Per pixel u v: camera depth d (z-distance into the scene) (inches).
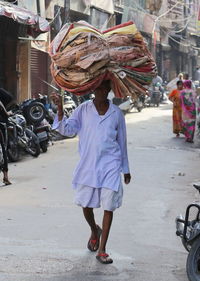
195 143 617.0
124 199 325.7
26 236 246.8
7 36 701.3
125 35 205.0
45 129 528.1
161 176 407.2
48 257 219.3
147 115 966.4
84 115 214.2
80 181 213.3
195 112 621.6
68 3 768.3
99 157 209.8
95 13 981.8
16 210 295.6
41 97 566.9
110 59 200.5
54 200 320.8
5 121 372.5
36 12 739.4
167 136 671.8
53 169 433.4
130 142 605.3
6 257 218.1
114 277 199.0
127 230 260.1
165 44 1546.5
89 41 201.2
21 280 194.1
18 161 481.4
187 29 1685.5
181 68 1755.7
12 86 734.5
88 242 229.9
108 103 214.8
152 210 300.8
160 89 1266.0
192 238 188.1
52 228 260.4
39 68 829.8
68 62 201.8
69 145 590.6
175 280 197.5
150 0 1270.9
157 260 219.3
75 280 195.3
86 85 203.0
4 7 546.3
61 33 208.4
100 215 285.1
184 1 1636.3
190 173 425.4
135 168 439.2
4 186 365.1
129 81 205.3
